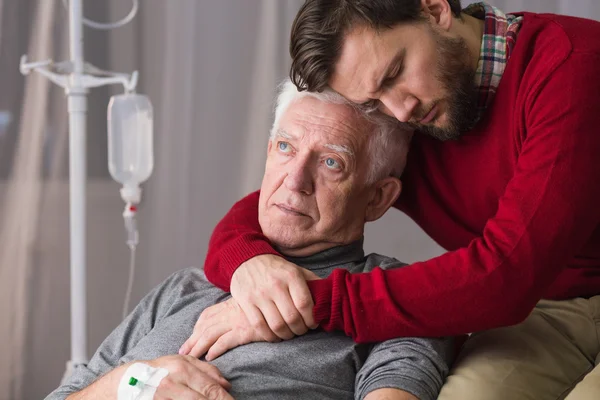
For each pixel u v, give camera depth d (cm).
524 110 160
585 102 151
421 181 188
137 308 187
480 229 183
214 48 317
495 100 168
